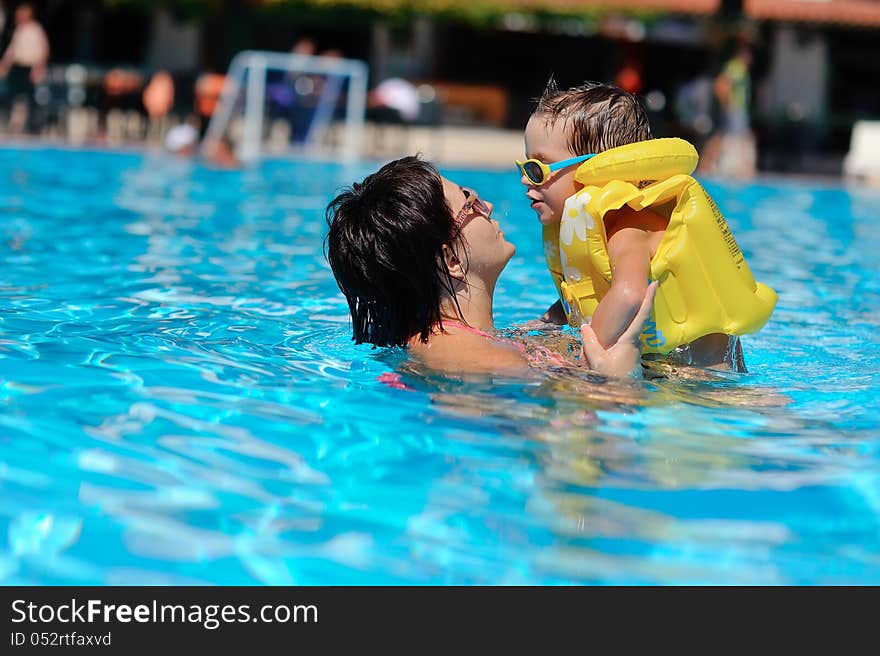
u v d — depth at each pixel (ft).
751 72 128.67
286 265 28.91
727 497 11.66
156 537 10.26
